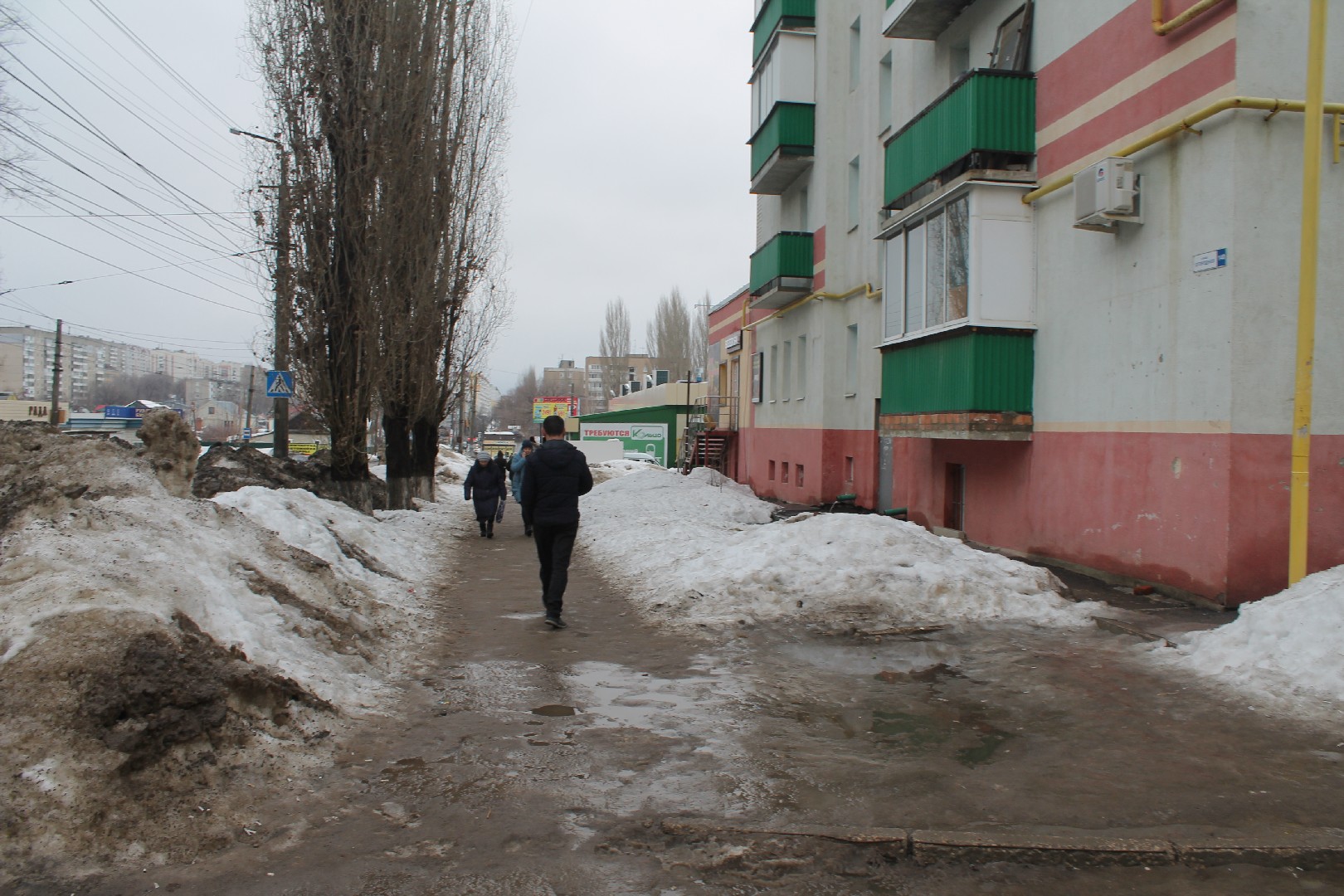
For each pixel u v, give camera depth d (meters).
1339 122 8.30
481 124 20.08
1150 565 9.34
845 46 20.33
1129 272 9.72
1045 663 6.57
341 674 5.49
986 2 13.27
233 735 4.08
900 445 16.83
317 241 14.83
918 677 6.25
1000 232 11.69
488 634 7.68
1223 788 4.14
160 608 4.40
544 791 4.14
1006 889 3.31
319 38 14.73
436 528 16.52
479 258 20.69
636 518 16.16
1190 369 8.78
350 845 3.56
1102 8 10.30
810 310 21.36
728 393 32.75
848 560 8.96
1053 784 4.23
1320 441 8.30
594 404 146.38
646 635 7.64
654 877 3.37
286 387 16.73
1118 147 9.95
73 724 3.60
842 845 3.60
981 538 13.23
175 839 3.45
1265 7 8.23
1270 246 8.28
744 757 4.62
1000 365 11.68
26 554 4.55
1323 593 6.02
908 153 13.89
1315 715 5.07
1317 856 3.51
